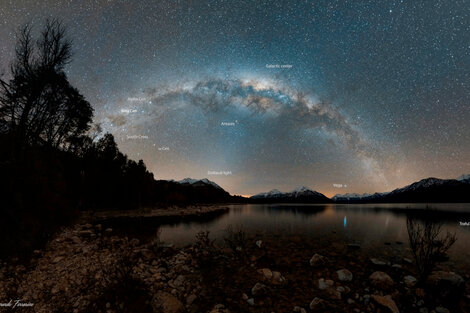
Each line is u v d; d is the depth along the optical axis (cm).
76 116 1920
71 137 2109
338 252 818
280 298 476
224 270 620
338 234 1188
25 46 1343
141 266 621
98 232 1111
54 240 845
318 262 671
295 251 825
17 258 624
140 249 796
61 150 2006
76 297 450
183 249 841
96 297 445
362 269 642
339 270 605
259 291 485
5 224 732
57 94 1530
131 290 454
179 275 577
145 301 436
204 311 427
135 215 2045
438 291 483
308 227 1461
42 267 591
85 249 751
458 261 714
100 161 2672
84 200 2202
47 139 1530
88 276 538
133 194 2984
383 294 494
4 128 1030
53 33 1439
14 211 801
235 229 1339
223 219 1977
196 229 1334
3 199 795
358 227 1470
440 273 530
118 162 3014
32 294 459
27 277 530
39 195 1007
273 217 2230
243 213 2859
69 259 659
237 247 859
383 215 2508
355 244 917
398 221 1834
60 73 1508
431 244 543
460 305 446
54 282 509
